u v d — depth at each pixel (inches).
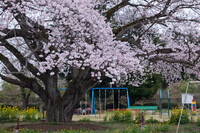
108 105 1111.6
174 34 503.8
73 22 352.5
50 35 384.5
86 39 379.2
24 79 439.2
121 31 475.5
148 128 347.6
